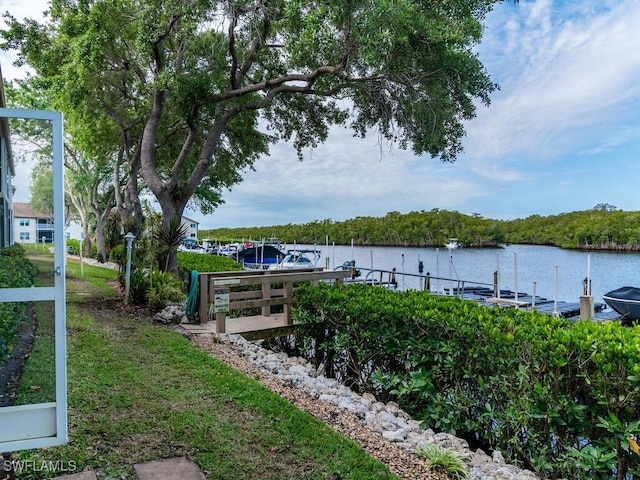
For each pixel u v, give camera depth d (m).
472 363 4.55
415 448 3.94
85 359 4.98
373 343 5.67
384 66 8.70
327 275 8.06
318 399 4.92
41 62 11.44
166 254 10.18
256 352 6.52
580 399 3.78
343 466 3.19
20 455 2.88
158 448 3.19
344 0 7.13
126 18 10.26
